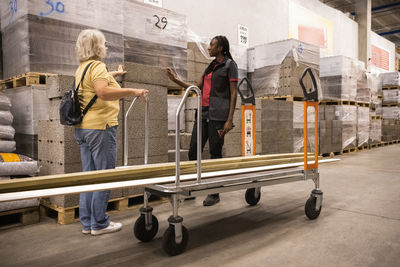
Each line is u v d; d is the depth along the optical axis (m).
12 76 4.06
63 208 2.97
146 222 2.50
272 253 2.29
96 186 1.90
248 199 3.61
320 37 11.61
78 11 3.94
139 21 4.67
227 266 2.08
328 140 8.05
